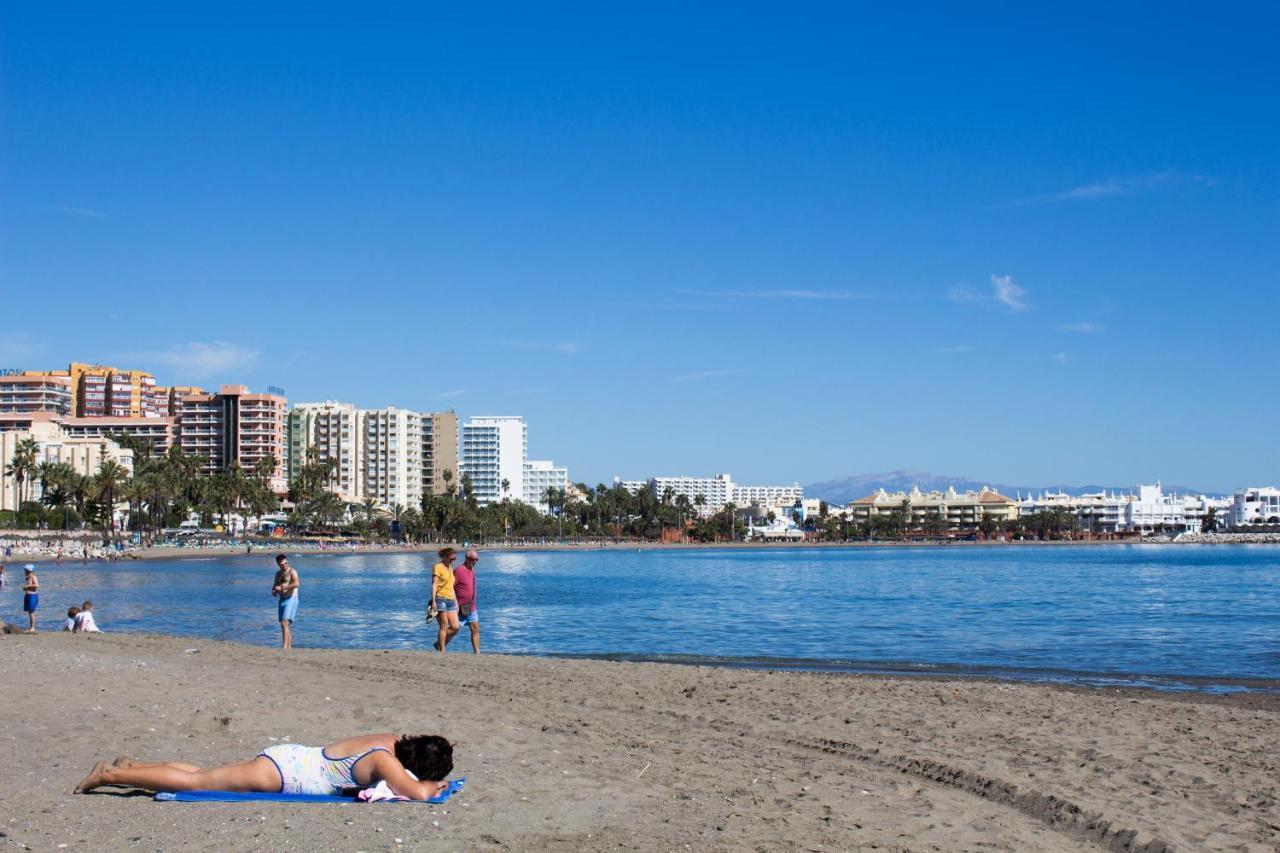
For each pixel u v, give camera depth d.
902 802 11.80
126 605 59.62
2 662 23.23
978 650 34.22
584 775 12.44
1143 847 10.40
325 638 39.88
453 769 12.61
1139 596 66.44
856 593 71.38
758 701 19.44
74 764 12.58
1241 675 27.59
